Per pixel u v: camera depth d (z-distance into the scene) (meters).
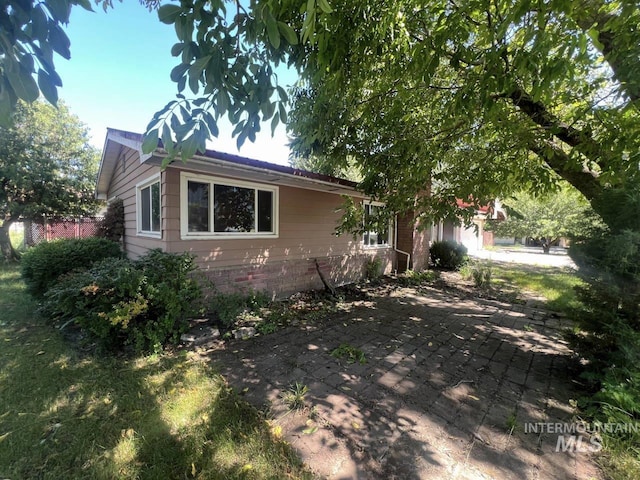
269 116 1.63
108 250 5.48
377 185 5.02
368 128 4.38
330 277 7.20
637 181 2.39
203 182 4.84
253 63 1.54
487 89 2.39
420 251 9.72
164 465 1.79
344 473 1.74
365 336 3.97
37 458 1.81
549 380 2.86
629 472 1.76
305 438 2.02
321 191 6.89
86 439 1.97
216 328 4.00
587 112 2.83
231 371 2.94
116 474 1.72
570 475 1.75
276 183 5.87
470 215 4.24
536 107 3.27
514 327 4.45
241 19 1.41
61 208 10.20
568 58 1.89
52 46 1.13
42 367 2.90
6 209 9.06
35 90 1.15
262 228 5.75
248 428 2.11
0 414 2.21
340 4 2.34
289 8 2.17
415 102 4.05
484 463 1.83
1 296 5.38
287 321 4.53
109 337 3.24
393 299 6.11
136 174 6.22
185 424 2.14
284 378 2.82
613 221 2.52
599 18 2.42
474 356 3.39
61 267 4.66
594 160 2.96
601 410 2.28
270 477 1.71
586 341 2.80
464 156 4.32
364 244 8.26
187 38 1.34
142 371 2.88
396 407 2.39
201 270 4.77
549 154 3.35
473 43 3.12
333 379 2.82
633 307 2.51
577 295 2.91
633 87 2.10
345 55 2.73
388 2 2.50
